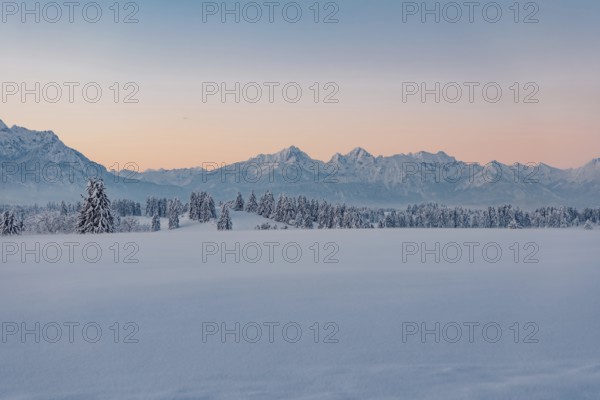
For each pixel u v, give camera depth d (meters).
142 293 11.02
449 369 5.88
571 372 5.78
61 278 13.69
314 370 5.82
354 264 17.09
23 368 5.89
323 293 10.98
